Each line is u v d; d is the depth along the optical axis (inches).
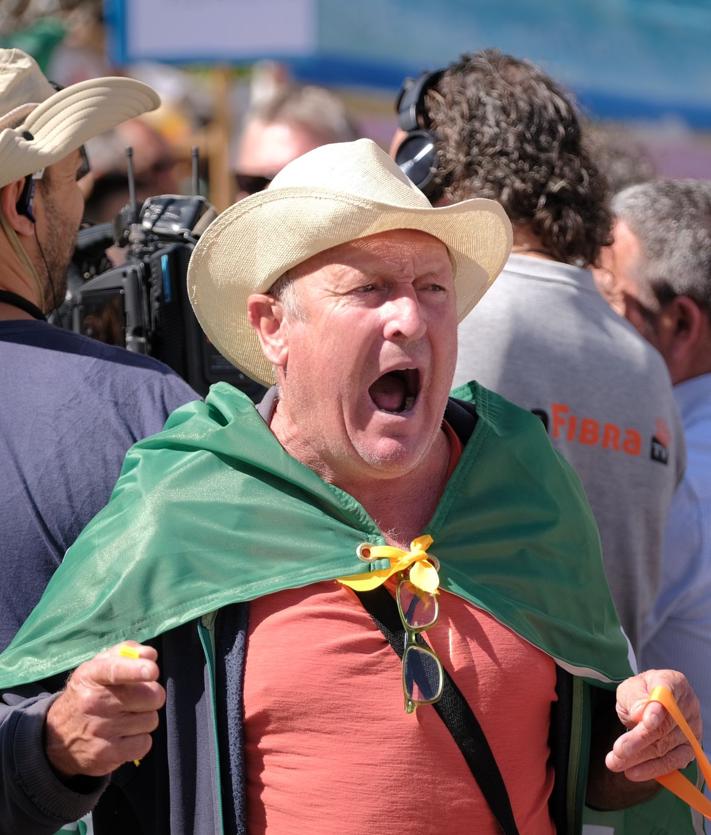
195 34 435.8
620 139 382.3
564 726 181.5
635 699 162.7
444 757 164.7
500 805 166.1
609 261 272.2
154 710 150.3
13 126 209.2
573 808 182.2
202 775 163.5
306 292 169.5
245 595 167.6
